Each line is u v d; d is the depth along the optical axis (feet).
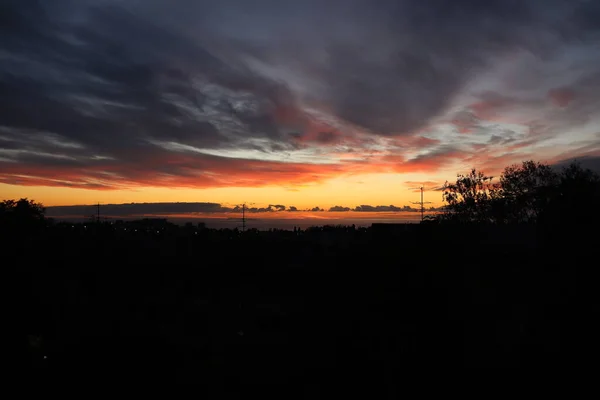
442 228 55.62
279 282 109.19
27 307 62.80
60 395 42.34
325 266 78.74
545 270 52.24
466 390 41.39
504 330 47.06
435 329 46.29
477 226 68.49
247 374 49.67
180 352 57.21
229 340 64.44
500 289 51.70
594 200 52.26
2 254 68.28
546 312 48.42
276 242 153.28
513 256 58.08
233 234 179.11
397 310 48.32
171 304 90.84
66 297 72.59
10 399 40.75
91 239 126.21
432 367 44.45
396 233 61.87
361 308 52.31
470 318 46.98
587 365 41.68
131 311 79.20
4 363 48.11
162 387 45.57
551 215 54.75
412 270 49.26
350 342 51.37
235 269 129.39
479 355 44.91
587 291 47.21
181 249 144.36
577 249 49.49
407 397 41.86
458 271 49.83
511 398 39.24
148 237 154.30
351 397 42.78
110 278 103.91
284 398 43.04
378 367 46.68
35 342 54.34
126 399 42.42
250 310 86.17
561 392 39.17
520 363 43.57
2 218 90.17
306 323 64.39
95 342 56.85
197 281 118.83
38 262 75.87
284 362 52.80
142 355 54.24
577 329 45.62
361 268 55.01
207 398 43.16
